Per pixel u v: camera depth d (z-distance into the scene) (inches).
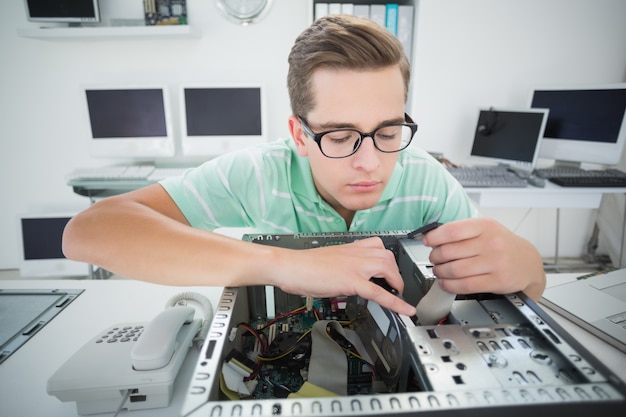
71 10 71.4
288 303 20.5
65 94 80.0
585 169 82.4
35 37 71.0
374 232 21.9
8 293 29.5
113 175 70.8
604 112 69.9
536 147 71.2
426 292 17.3
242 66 80.4
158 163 83.9
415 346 12.3
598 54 81.0
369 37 19.2
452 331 13.2
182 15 73.9
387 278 17.9
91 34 69.7
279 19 78.1
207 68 80.2
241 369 14.4
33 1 70.5
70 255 21.6
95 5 71.4
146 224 21.8
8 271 88.9
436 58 80.3
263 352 17.1
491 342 12.6
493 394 9.9
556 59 81.0
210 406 9.6
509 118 74.0
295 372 16.3
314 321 20.0
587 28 79.4
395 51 19.6
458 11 77.7
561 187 66.7
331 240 21.7
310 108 20.4
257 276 18.4
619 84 67.9
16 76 78.1
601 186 66.0
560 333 12.7
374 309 16.8
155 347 18.4
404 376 13.1
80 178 69.9
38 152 83.1
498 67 81.2
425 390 11.1
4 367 21.5
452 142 85.3
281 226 31.3
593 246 90.2
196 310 25.6
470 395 9.8
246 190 30.6
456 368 11.4
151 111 74.2
